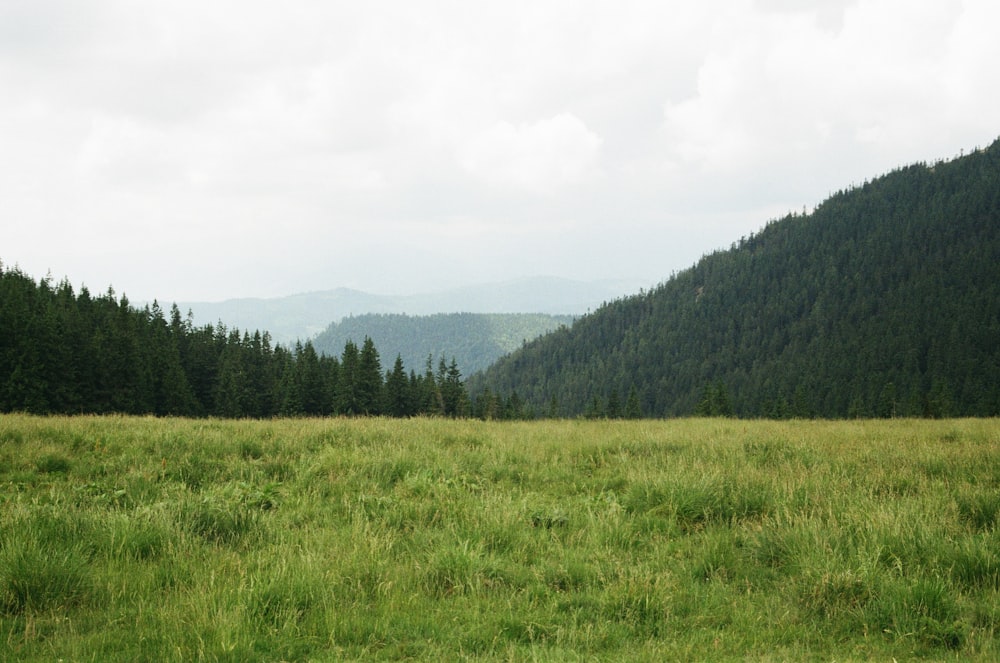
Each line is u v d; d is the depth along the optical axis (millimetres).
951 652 3697
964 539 5105
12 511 5457
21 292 47406
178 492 6730
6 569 4055
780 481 7418
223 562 4703
